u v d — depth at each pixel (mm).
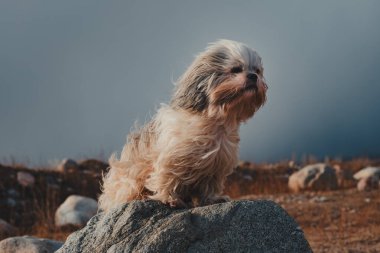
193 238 1799
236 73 1988
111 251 1828
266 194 5402
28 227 4363
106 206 2146
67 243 1925
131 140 2102
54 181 5121
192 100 1979
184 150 1912
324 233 3791
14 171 5156
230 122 1962
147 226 1854
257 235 1809
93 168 5547
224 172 1980
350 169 6695
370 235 3688
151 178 1978
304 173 5492
